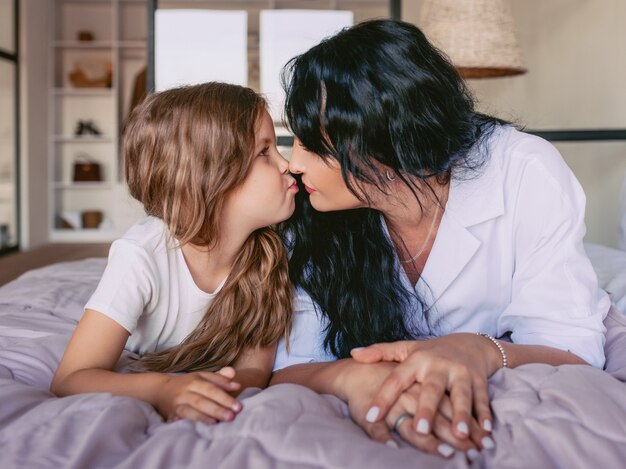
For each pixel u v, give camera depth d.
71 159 6.73
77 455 0.60
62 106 6.68
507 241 1.05
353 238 1.08
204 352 1.04
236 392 0.87
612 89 2.70
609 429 0.66
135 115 1.04
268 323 1.07
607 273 1.59
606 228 2.74
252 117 0.99
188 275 1.03
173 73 3.31
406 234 1.08
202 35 3.30
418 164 0.93
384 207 1.01
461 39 2.28
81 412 0.70
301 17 3.46
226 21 3.36
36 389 0.82
